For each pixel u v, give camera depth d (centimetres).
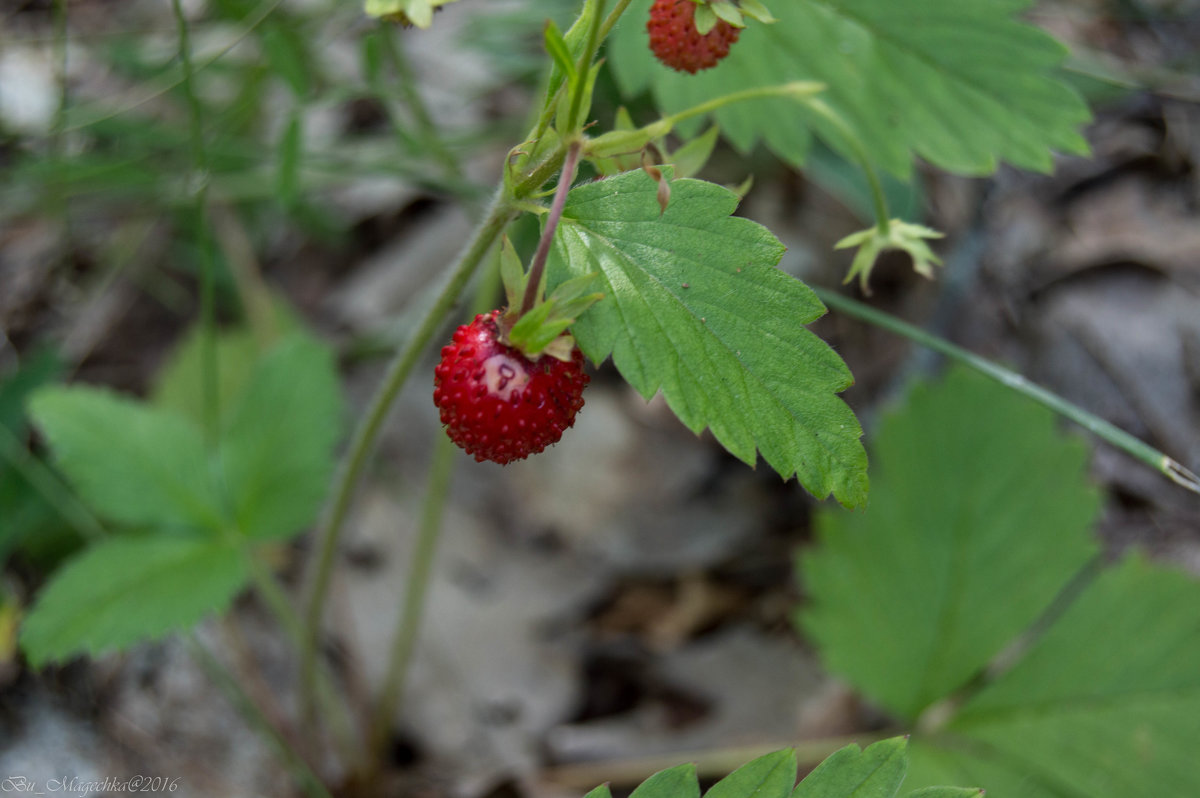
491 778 30
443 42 40
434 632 32
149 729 30
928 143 27
